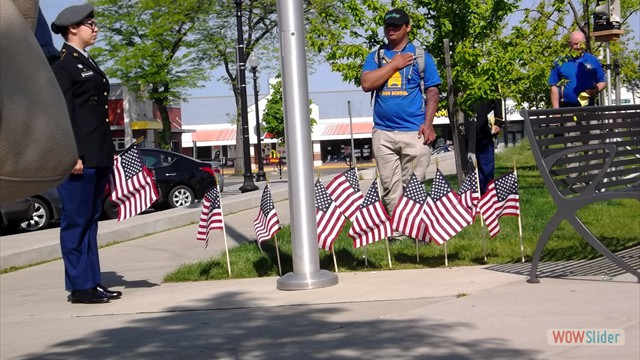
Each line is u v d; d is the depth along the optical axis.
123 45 39.16
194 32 40.56
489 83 11.16
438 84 7.85
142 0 38.75
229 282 7.02
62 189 6.47
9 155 1.49
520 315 5.00
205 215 7.41
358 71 11.98
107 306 6.36
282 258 7.69
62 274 8.85
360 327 4.96
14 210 14.95
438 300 5.65
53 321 5.93
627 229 8.21
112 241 11.60
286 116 6.51
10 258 9.66
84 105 6.29
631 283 5.79
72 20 6.19
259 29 43.94
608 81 14.40
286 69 6.48
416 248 7.45
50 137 1.54
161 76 39.88
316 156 67.19
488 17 11.66
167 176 19.50
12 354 4.92
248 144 26.33
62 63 6.18
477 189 7.21
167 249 10.27
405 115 7.79
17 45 1.51
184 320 5.57
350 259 7.46
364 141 66.88
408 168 7.88
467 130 12.27
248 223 12.70
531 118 5.85
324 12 12.26
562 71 11.41
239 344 4.77
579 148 5.72
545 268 6.59
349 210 7.01
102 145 6.39
